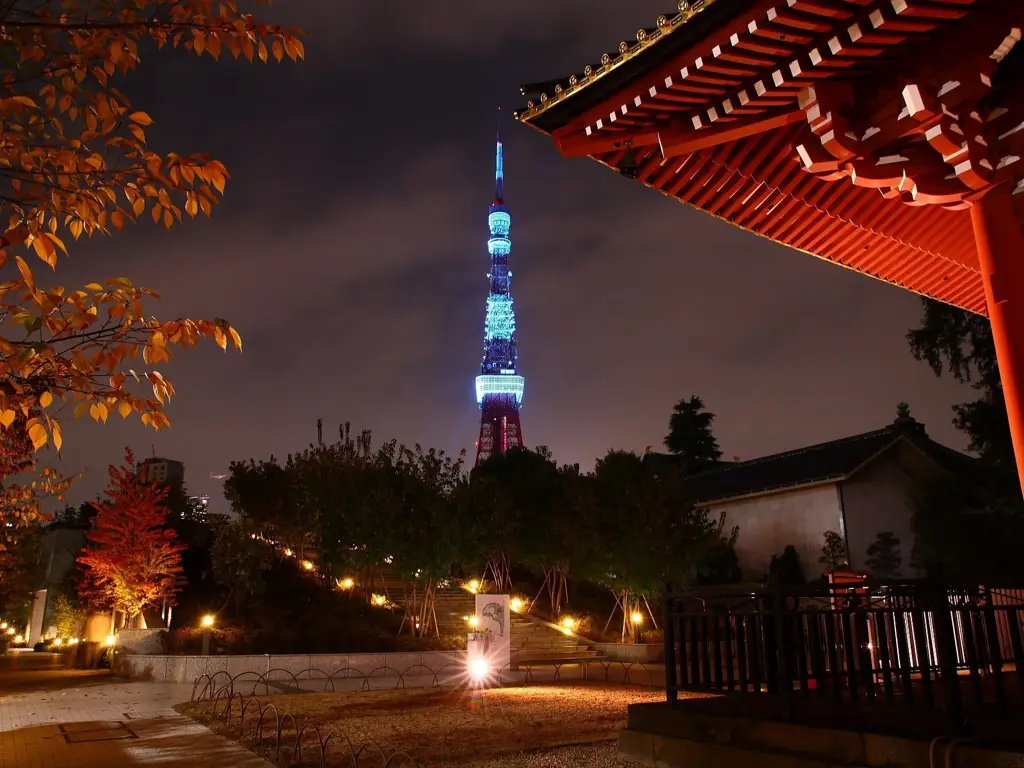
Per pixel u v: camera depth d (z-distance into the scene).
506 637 22.80
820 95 5.80
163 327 4.10
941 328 21.38
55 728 13.53
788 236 8.38
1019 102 5.41
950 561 22.92
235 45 4.71
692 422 60.09
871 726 6.11
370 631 26.33
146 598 27.30
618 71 6.05
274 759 10.48
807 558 32.66
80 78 4.44
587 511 28.64
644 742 7.83
